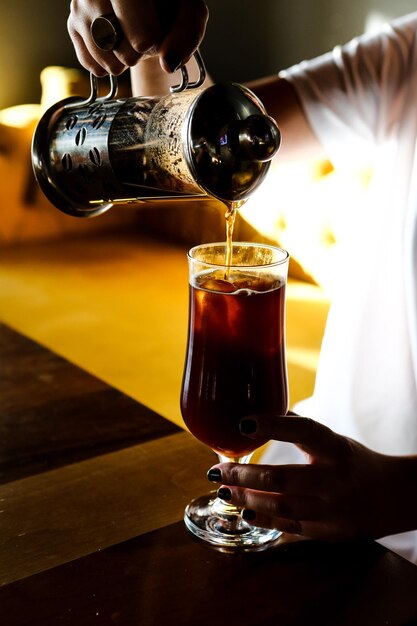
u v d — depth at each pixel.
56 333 2.17
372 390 0.93
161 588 0.52
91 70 0.64
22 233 3.01
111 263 2.83
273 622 0.49
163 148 0.57
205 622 0.49
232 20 3.27
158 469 0.65
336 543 0.57
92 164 0.63
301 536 0.57
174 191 0.61
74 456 0.67
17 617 0.49
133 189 0.63
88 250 2.98
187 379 0.58
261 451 1.51
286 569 0.54
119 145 0.60
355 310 0.96
